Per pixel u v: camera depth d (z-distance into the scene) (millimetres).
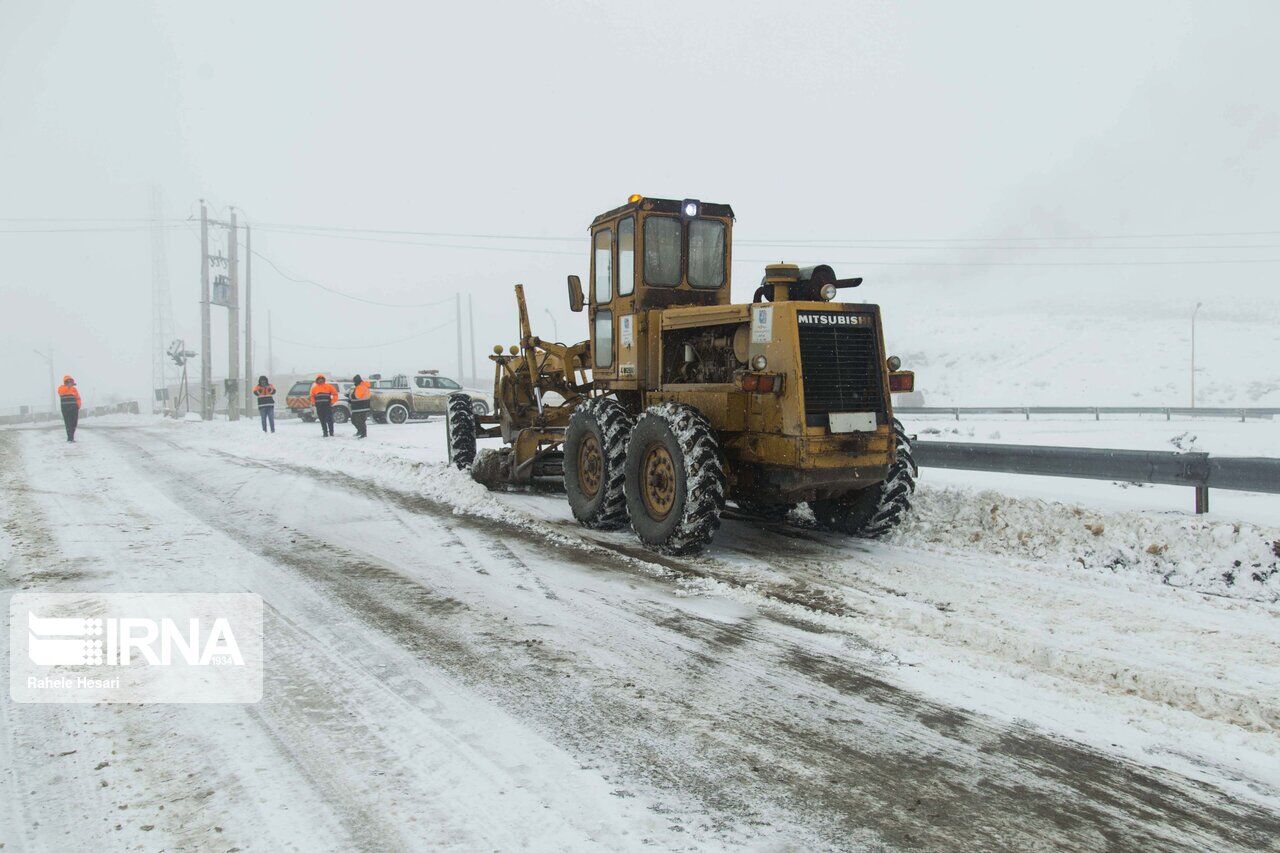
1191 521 6070
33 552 6715
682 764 3268
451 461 11570
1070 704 3816
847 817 2912
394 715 3682
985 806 2992
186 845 2729
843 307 6457
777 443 6402
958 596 5430
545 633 4746
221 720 3637
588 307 8742
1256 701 3768
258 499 9414
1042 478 9789
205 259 33906
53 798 3021
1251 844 2775
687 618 5016
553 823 2852
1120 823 2895
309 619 5000
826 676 4137
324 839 2760
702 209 7832
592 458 7809
